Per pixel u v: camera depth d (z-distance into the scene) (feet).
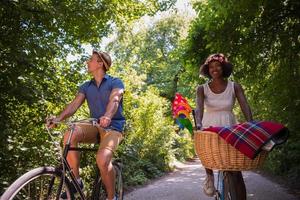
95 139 14.06
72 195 12.23
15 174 21.71
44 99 24.03
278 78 36.24
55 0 28.53
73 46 31.55
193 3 35.19
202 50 36.81
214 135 12.84
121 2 36.58
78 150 13.15
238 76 35.99
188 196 31.27
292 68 35.40
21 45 23.53
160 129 57.00
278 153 45.21
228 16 31.86
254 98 39.04
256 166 13.08
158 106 56.24
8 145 21.44
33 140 24.20
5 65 22.15
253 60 35.17
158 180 45.65
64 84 28.30
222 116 16.22
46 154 23.88
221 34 33.30
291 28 33.42
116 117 14.23
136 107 49.14
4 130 21.16
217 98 16.31
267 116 43.39
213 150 12.94
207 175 16.16
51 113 24.89
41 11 25.43
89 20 31.94
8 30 24.06
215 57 16.14
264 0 30.22
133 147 45.57
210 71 16.28
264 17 32.40
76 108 14.48
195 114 15.39
